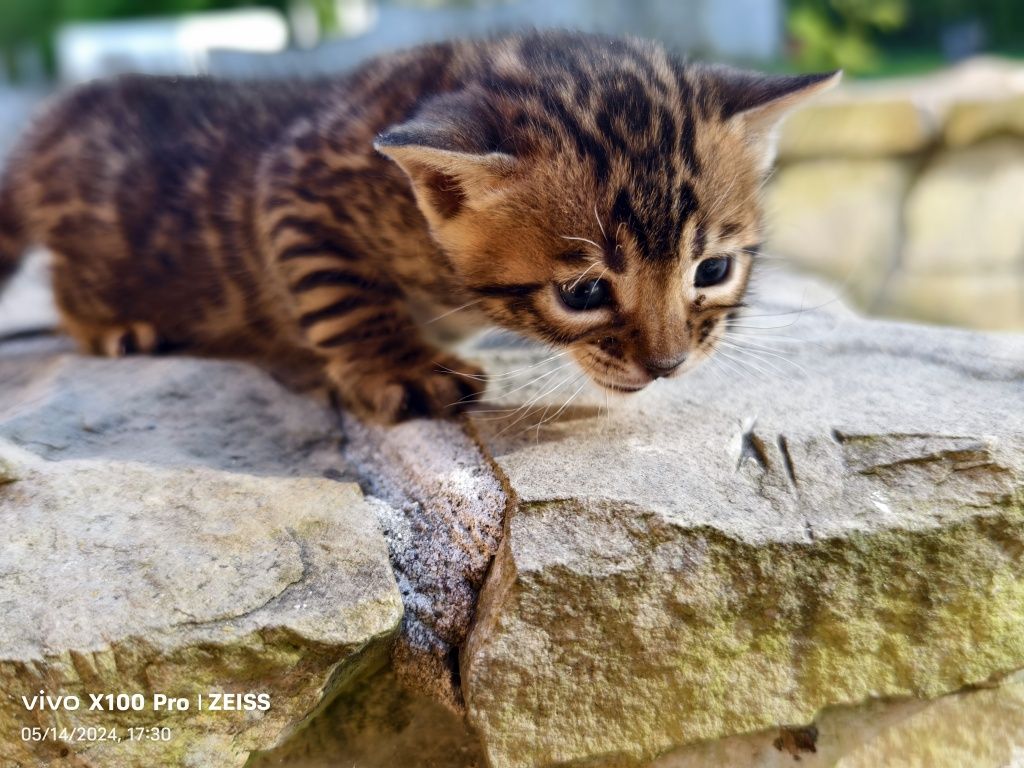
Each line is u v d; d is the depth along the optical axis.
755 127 0.17
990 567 0.14
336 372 0.19
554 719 0.14
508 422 0.17
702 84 0.17
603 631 0.13
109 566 0.13
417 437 0.17
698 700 0.14
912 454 0.14
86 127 0.23
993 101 0.48
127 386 0.19
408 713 0.15
